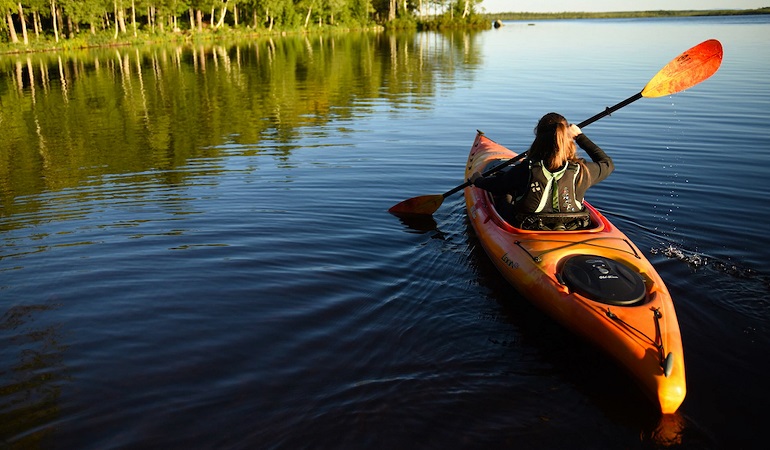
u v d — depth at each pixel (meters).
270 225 4.89
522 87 13.52
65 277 3.84
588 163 3.76
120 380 2.72
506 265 3.77
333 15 59.47
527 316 3.48
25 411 2.48
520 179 3.81
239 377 2.76
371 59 23.17
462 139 8.23
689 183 5.84
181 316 3.34
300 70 19.16
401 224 5.00
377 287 3.77
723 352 3.03
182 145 8.09
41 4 35.69
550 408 2.62
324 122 9.75
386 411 2.54
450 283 3.88
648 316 2.97
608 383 2.83
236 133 8.90
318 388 2.69
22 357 2.90
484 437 2.41
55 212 5.21
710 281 3.77
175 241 4.50
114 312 3.38
